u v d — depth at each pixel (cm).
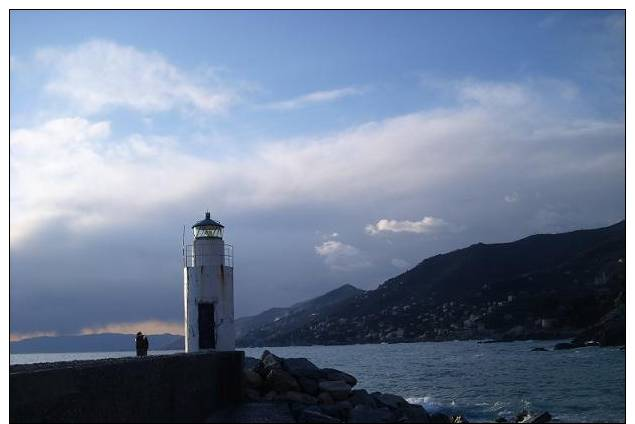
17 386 1062
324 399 2356
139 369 1543
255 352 18988
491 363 7038
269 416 2059
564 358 7194
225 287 2589
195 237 2623
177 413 1791
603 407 2956
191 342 2570
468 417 2808
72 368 1241
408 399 3519
